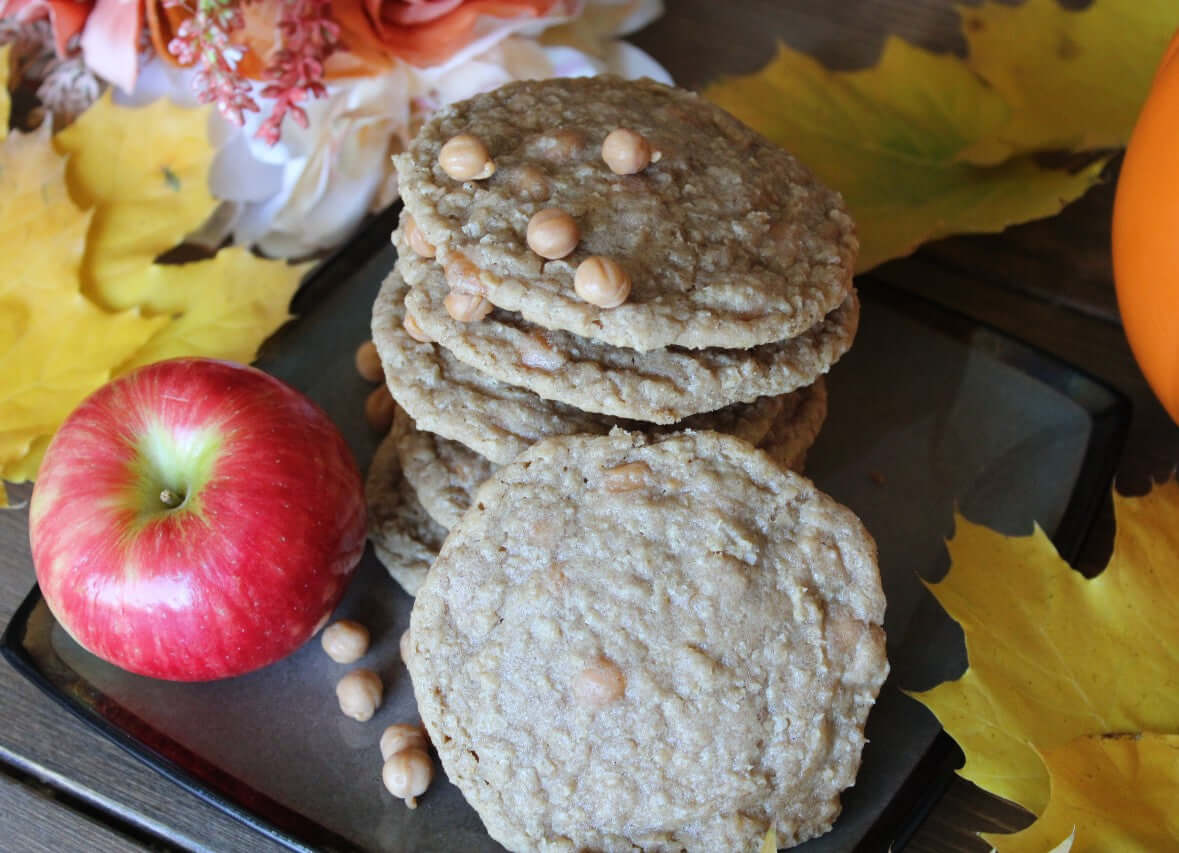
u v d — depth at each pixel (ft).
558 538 0.98
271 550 1.01
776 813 0.96
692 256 0.99
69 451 1.03
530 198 1.00
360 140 1.34
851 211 1.30
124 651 1.03
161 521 1.01
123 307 1.25
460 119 1.07
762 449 1.10
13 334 1.22
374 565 1.16
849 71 1.48
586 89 1.12
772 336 0.98
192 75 1.35
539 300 0.96
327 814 1.02
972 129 1.34
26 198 1.24
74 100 1.40
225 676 1.06
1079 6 1.50
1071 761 0.95
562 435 1.03
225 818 1.03
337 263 1.29
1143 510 1.05
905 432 1.23
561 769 0.95
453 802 1.02
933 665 1.08
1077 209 1.37
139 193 1.30
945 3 1.52
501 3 1.32
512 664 0.96
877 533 1.17
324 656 1.10
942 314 1.28
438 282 1.03
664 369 0.99
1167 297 1.06
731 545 0.97
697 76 1.48
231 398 1.05
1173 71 1.06
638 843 0.95
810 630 0.96
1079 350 1.28
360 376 1.26
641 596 0.96
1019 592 1.03
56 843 1.02
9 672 1.09
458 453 1.12
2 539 1.17
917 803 1.00
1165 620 1.02
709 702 0.94
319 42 1.25
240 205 1.35
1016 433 1.22
